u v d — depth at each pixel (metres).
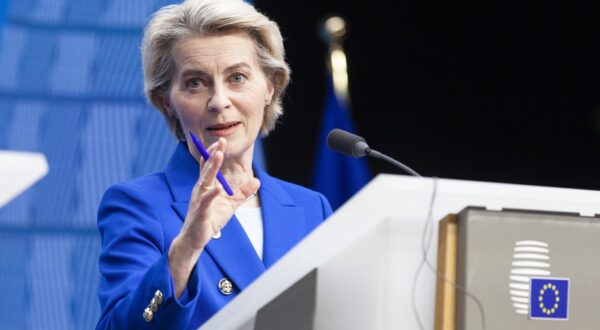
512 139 15.18
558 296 4.48
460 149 15.13
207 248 6.22
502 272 4.43
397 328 4.41
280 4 14.59
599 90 15.06
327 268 4.55
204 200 4.88
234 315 4.75
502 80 15.15
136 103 12.37
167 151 12.38
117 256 6.11
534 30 15.11
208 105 6.45
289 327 4.68
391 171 14.94
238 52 6.53
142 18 12.43
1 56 12.10
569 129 15.15
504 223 4.45
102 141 12.30
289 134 14.62
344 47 14.85
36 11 12.25
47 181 12.12
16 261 11.95
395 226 4.41
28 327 11.95
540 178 15.18
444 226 4.44
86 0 12.37
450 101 15.09
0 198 3.44
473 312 4.38
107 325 5.55
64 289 12.06
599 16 14.98
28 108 12.15
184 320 5.17
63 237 12.12
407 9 14.95
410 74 15.04
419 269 4.43
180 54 6.54
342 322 4.50
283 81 7.00
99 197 12.23
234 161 6.66
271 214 6.75
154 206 6.42
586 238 4.52
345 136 5.75
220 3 6.55
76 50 12.33
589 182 15.13
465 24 15.09
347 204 4.12
